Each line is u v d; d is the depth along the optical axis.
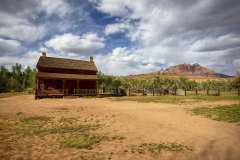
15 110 19.52
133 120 14.48
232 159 7.07
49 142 9.45
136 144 9.03
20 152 8.05
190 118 14.81
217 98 28.92
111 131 11.44
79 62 45.12
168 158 7.37
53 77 38.44
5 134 10.88
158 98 32.03
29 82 80.00
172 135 10.40
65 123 13.74
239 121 12.91
